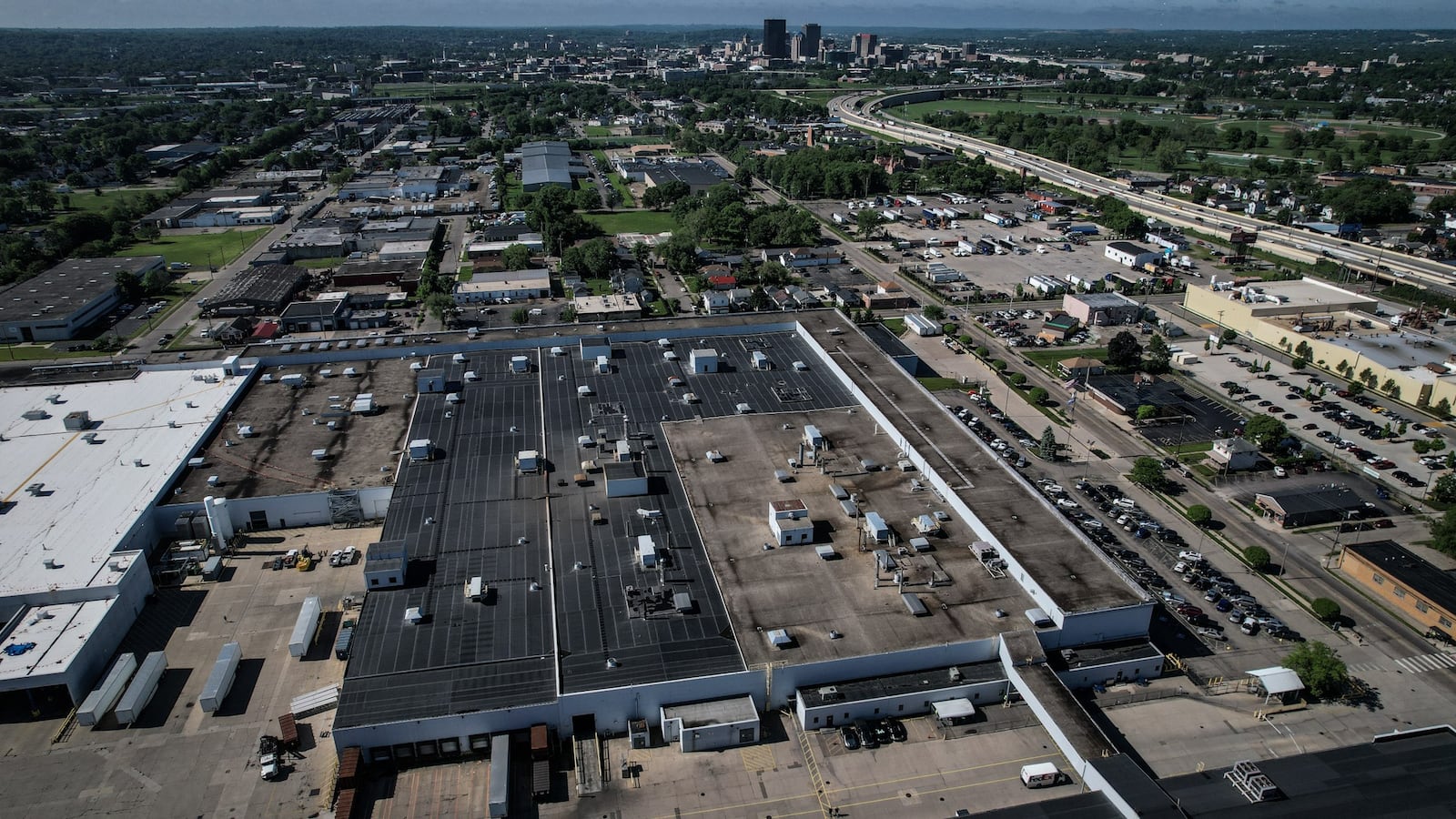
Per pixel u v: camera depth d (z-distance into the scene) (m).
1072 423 126.12
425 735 66.69
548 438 106.00
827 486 96.38
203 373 125.25
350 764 64.44
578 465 100.25
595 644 73.38
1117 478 110.81
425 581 81.44
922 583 80.88
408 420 111.62
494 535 87.88
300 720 71.56
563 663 71.25
